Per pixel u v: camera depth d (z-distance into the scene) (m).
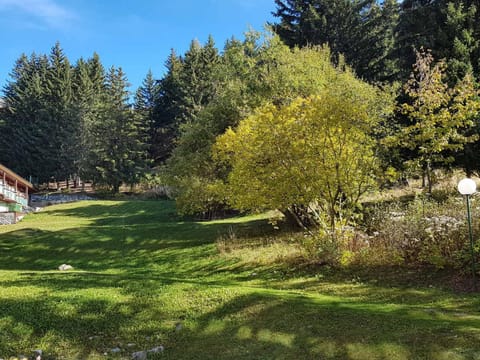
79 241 17.44
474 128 14.30
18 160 51.31
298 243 13.13
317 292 9.00
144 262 14.27
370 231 11.96
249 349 5.51
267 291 8.09
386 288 8.72
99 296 7.73
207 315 6.79
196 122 20.41
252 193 11.62
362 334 5.39
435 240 9.50
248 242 14.56
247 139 12.09
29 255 16.23
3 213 31.52
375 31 31.86
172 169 18.80
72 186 54.91
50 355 5.88
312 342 5.39
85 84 56.44
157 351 5.80
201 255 13.89
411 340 5.06
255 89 17.75
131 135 48.00
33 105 54.09
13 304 7.35
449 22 17.05
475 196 11.31
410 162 11.66
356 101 11.38
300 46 31.20
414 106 11.89
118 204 37.97
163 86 57.19
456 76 15.64
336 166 10.49
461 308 7.02
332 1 31.06
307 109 10.74
